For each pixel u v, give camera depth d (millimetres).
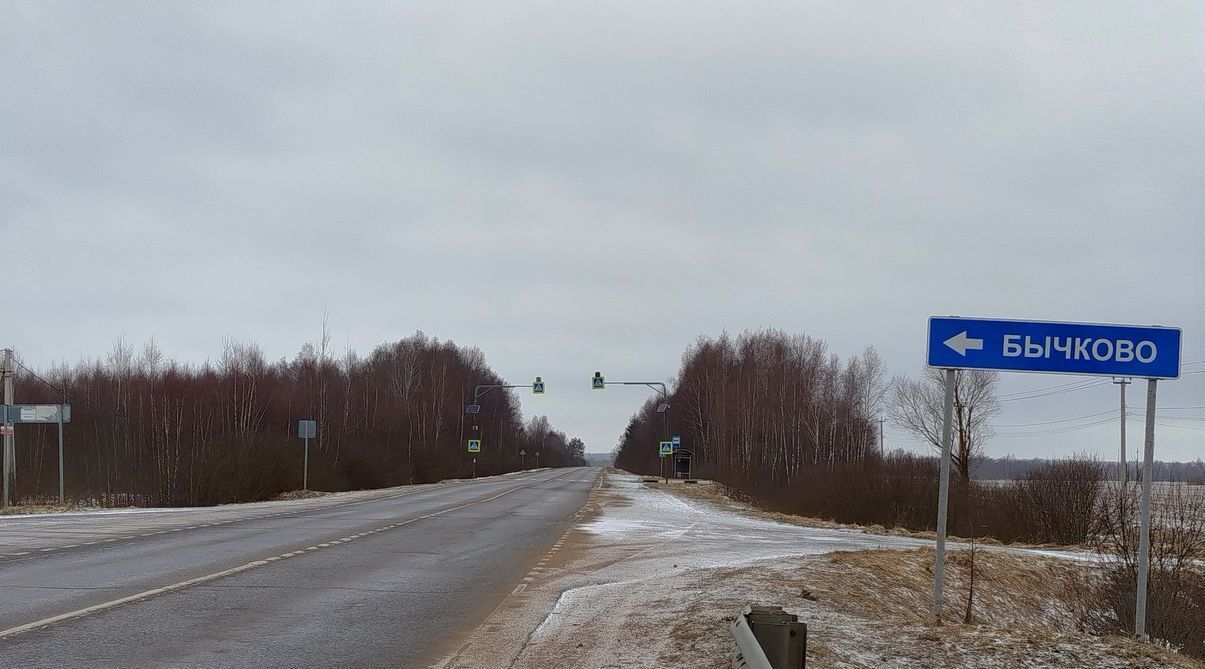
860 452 67562
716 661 7891
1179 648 12891
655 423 123250
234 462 40531
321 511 29703
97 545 17281
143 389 65625
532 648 8898
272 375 78250
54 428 62625
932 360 9820
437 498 39938
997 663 7938
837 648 8148
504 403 149500
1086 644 8648
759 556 18328
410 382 98938
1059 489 30469
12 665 7738
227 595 11625
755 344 86750
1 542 17719
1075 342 9625
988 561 18500
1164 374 9555
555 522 26266
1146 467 9766
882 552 18281
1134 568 14266
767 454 69938
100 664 7832
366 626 9922
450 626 10031
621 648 8789
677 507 35781
